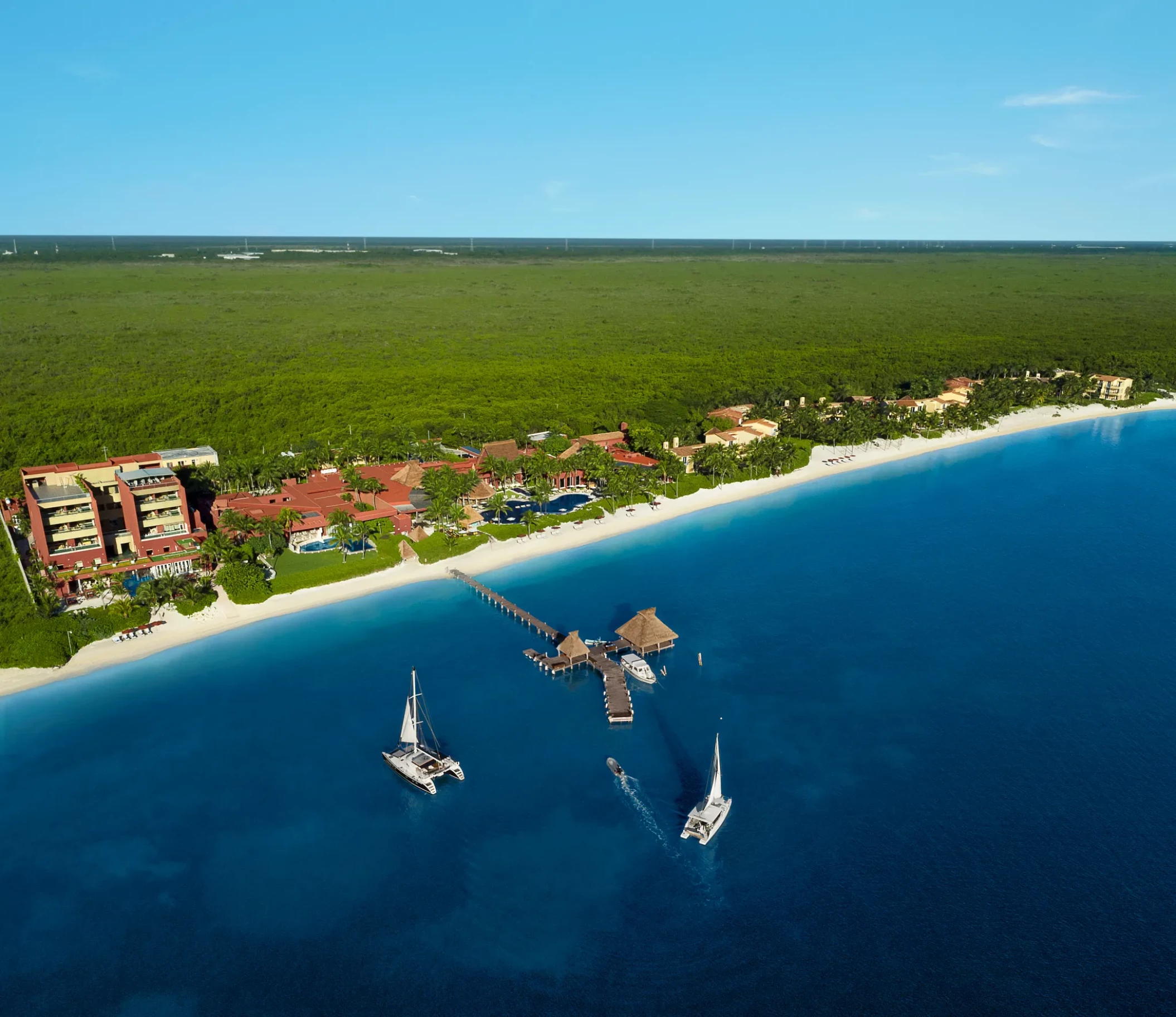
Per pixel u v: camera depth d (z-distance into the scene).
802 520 160.50
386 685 103.19
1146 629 115.88
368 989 63.25
